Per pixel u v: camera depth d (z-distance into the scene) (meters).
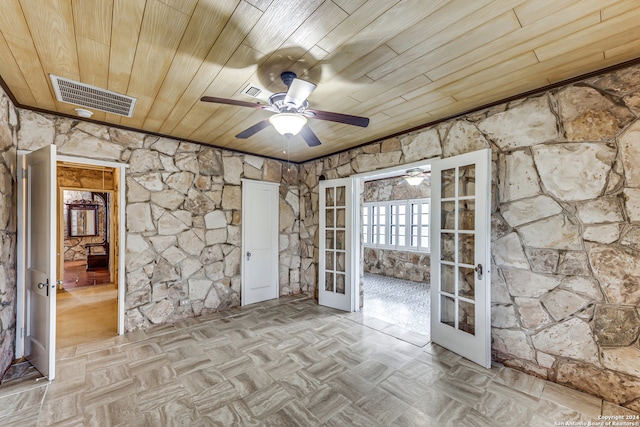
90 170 5.95
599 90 2.05
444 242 2.98
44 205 2.36
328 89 2.27
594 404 1.99
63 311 4.12
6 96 2.33
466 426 1.81
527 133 2.38
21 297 2.63
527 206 2.39
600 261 2.05
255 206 4.50
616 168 1.99
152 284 3.45
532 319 2.37
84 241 9.02
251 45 1.70
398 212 6.55
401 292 5.16
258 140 3.75
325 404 2.02
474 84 2.21
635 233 1.91
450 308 2.92
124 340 3.05
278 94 1.96
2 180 2.28
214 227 4.02
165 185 3.57
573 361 2.17
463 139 2.80
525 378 2.33
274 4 1.37
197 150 3.86
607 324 2.02
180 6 1.39
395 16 1.44
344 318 3.77
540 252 2.32
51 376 2.28
